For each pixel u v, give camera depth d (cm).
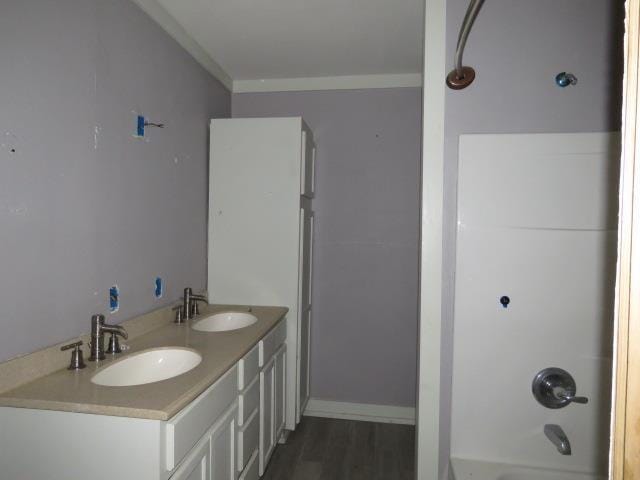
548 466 144
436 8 147
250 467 188
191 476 129
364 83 291
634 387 46
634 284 45
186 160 233
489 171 144
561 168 142
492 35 145
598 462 142
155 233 202
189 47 231
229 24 218
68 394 120
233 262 253
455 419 148
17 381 124
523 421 145
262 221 249
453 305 149
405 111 289
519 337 145
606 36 141
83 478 115
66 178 143
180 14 208
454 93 147
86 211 153
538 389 143
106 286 166
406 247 291
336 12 205
